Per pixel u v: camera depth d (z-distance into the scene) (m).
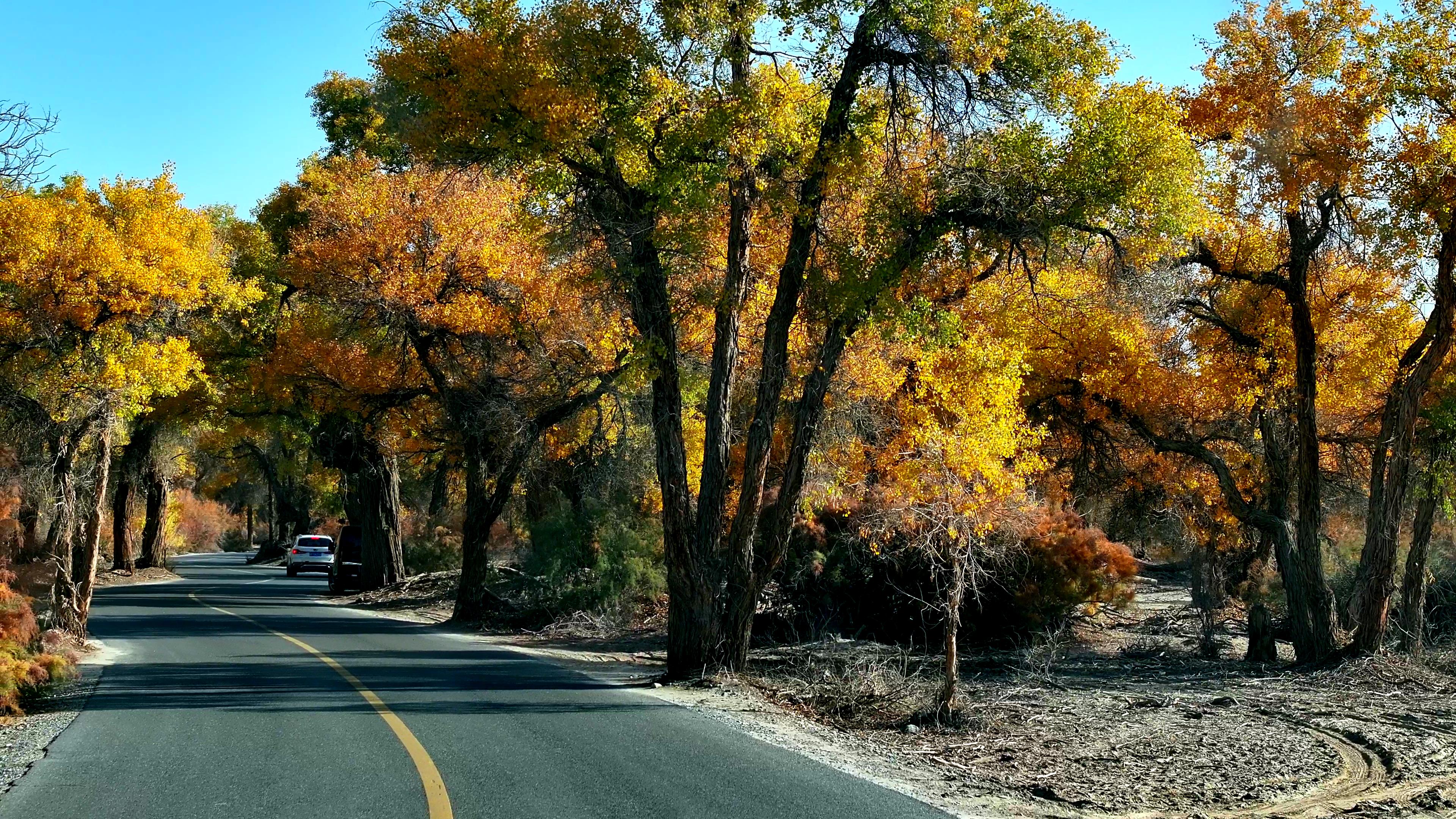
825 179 14.81
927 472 12.85
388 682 13.91
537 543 27.30
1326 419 25.34
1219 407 22.77
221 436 46.34
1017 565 21.16
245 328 34.53
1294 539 19.70
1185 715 12.78
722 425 15.54
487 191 27.09
